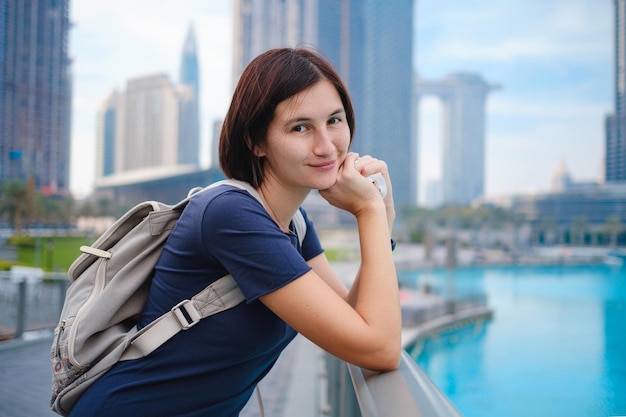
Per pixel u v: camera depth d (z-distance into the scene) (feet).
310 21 424.46
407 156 495.82
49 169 248.11
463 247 360.28
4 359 18.28
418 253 317.42
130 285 3.23
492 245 370.94
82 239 187.73
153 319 3.21
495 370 72.49
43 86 244.42
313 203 380.78
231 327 3.03
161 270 3.22
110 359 3.16
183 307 3.02
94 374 3.19
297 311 2.87
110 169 519.19
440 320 87.30
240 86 3.34
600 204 419.95
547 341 92.12
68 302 3.39
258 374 3.49
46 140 246.68
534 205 452.35
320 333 2.88
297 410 13.37
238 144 3.37
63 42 249.55
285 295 2.86
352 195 3.56
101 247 3.38
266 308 3.12
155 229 3.25
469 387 65.26
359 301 3.17
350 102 3.48
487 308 115.03
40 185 244.01
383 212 3.60
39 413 12.24
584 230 405.39
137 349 3.14
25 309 21.67
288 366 19.62
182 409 3.14
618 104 420.36
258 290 2.89
